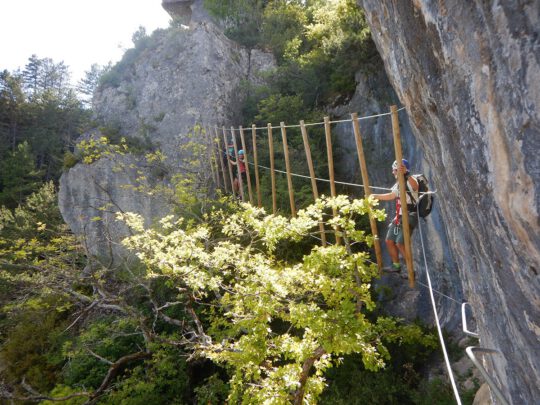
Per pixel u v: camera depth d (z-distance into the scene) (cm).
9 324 1239
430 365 669
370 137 1009
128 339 1025
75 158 1611
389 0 242
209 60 1569
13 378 1117
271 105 1255
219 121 1475
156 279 1048
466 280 265
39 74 5678
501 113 122
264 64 1777
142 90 1677
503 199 130
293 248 864
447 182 226
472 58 137
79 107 3900
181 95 1560
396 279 840
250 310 559
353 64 1100
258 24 1944
